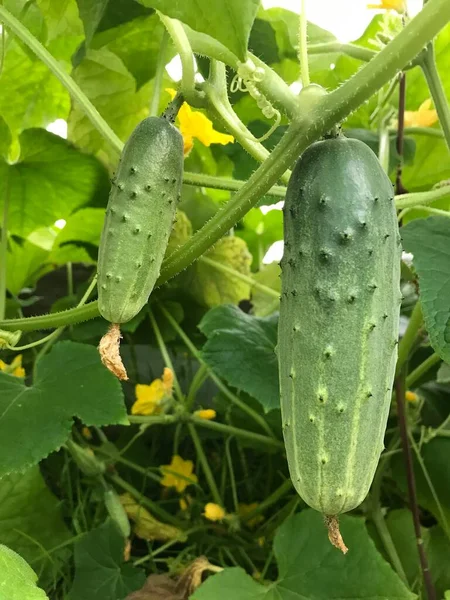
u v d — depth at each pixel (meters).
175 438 0.35
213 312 0.31
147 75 0.32
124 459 0.34
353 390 0.13
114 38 0.29
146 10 0.27
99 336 0.39
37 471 0.31
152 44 0.31
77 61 0.33
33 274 0.44
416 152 0.37
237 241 0.41
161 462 0.39
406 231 0.22
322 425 0.13
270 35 0.31
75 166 0.37
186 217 0.40
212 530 0.33
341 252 0.14
